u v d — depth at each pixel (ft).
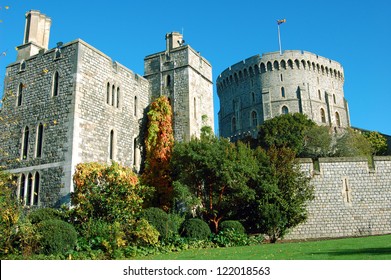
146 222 52.65
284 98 205.16
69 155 69.62
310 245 46.98
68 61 75.97
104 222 52.80
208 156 67.26
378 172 72.28
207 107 100.89
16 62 84.12
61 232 44.32
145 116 93.40
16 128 79.20
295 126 150.82
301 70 208.33
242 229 62.80
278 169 66.85
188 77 91.76
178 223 61.98
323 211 70.59
